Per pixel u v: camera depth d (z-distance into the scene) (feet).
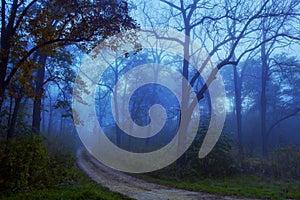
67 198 30.86
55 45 41.37
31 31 38.24
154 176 63.00
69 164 46.98
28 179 37.11
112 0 39.58
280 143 91.86
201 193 41.42
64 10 39.81
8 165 35.63
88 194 32.73
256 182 52.03
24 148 37.88
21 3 40.63
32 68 40.19
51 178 39.70
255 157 71.36
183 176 60.08
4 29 39.99
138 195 39.04
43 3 40.75
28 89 46.03
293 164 59.11
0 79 39.22
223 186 48.49
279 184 48.88
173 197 37.81
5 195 33.14
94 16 38.73
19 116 64.54
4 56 38.63
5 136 57.77
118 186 47.52
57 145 79.25
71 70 77.05
